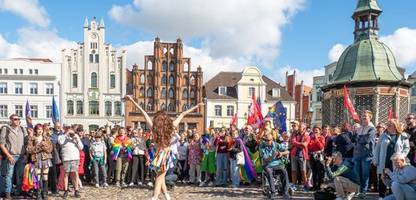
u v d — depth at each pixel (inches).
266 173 532.7
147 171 721.6
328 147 573.6
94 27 2573.8
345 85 856.9
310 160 601.9
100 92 2556.6
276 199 519.5
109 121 2551.7
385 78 847.7
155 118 383.6
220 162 684.1
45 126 593.3
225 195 561.0
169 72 2571.4
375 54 873.5
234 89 2664.9
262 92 2637.8
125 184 693.3
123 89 2576.3
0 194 529.3
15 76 2522.1
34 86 2546.8
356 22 929.5
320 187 595.8
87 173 715.4
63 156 546.3
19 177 537.0
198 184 717.9
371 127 503.8
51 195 560.7
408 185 364.5
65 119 2524.6
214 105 2600.9
